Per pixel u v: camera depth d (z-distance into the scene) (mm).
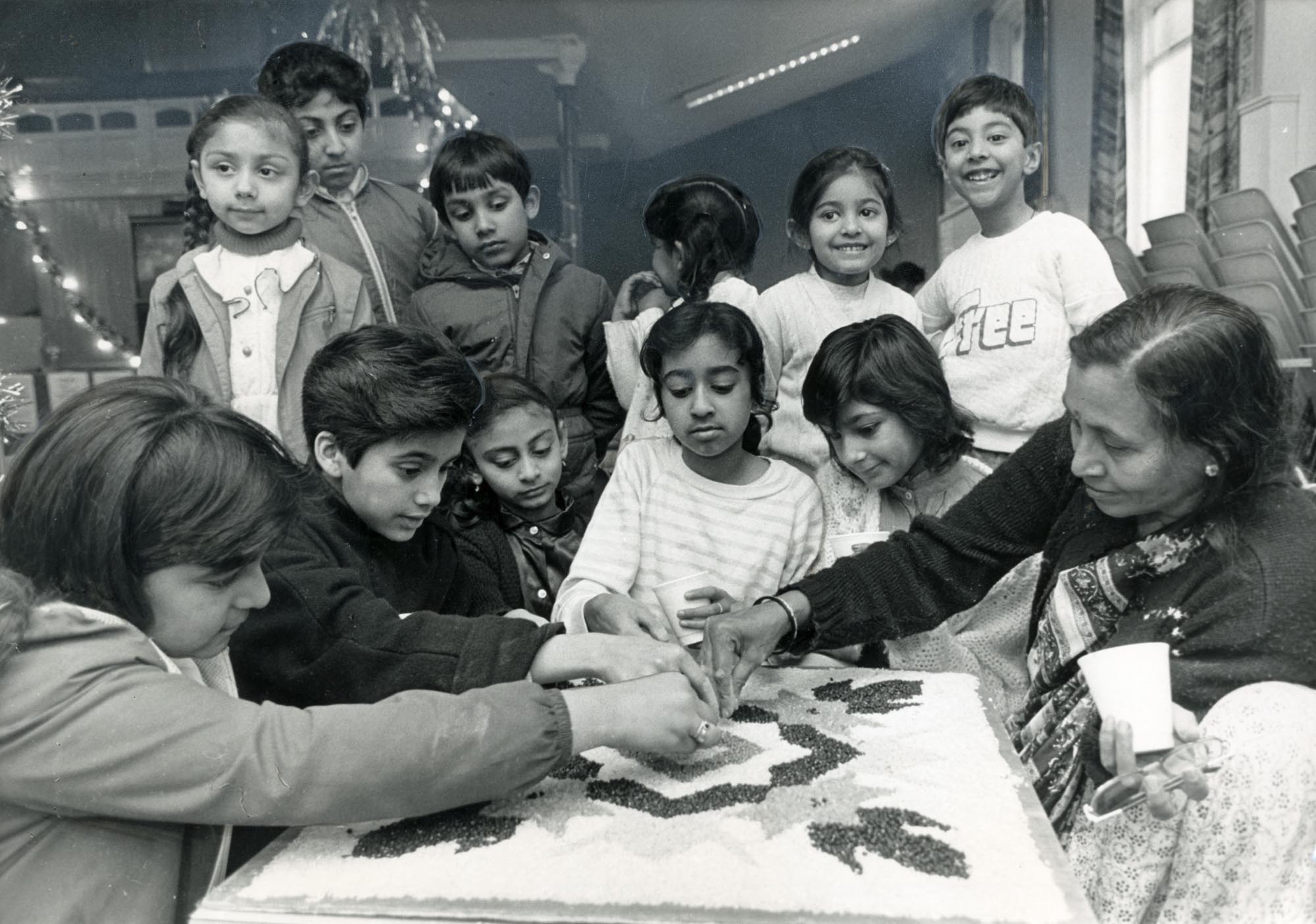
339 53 2238
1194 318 980
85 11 3400
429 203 2502
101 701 798
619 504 1570
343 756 802
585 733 881
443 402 1213
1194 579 1044
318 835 843
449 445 1256
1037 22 3555
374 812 810
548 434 1670
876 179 1883
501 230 2100
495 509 1692
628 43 3479
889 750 967
